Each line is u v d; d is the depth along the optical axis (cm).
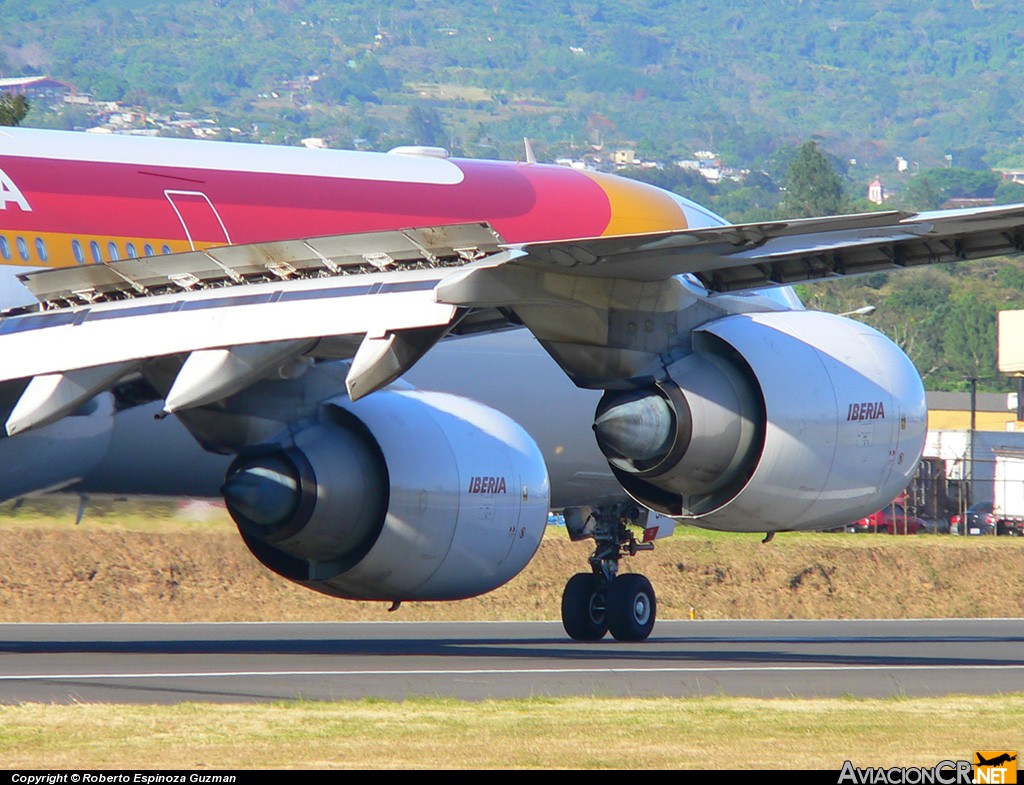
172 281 4688
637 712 3962
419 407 5547
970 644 7444
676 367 5128
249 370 4319
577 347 4922
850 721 3866
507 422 5731
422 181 6397
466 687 4569
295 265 4547
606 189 7012
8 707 3788
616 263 4247
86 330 4500
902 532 16650
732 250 4088
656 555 11131
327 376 5388
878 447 5491
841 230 3869
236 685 4519
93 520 9044
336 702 4012
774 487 5269
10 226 5350
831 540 12431
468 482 5475
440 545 5441
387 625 8525
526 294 4359
